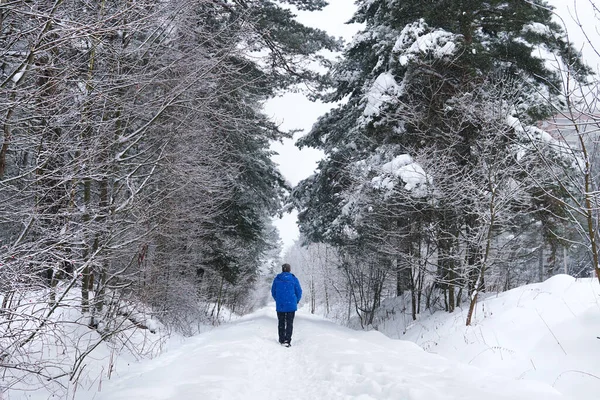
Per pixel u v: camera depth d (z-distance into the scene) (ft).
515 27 38.14
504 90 30.53
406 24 41.01
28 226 14.19
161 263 36.14
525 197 30.37
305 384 18.39
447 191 33.50
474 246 31.22
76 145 15.37
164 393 14.70
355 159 54.13
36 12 12.59
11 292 13.21
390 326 46.91
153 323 32.58
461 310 32.32
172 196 27.25
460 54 34.53
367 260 53.31
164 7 18.26
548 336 21.95
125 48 19.11
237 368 19.22
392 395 14.34
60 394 16.15
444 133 34.71
